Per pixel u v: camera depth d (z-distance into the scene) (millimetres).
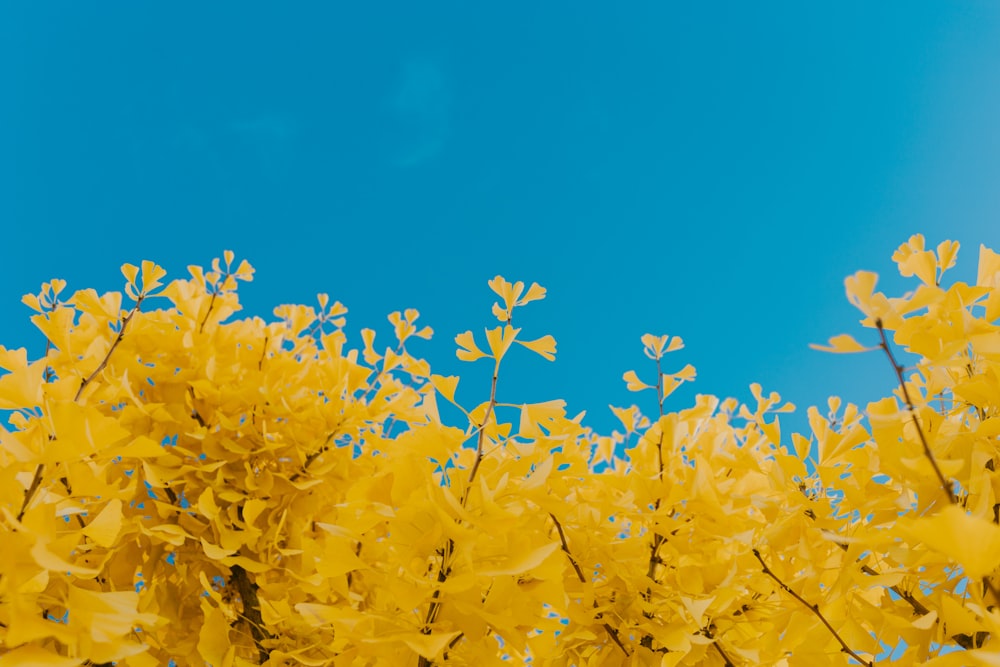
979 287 1939
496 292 2049
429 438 1928
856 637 2014
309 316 2799
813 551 2076
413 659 1879
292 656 2115
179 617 2342
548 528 2158
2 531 1747
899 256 2129
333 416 2494
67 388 1896
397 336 2594
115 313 2422
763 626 2162
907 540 1908
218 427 2520
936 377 2070
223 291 2674
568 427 2107
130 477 2385
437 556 1909
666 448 2174
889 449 1950
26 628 1715
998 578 1884
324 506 2535
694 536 2189
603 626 2145
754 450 2318
